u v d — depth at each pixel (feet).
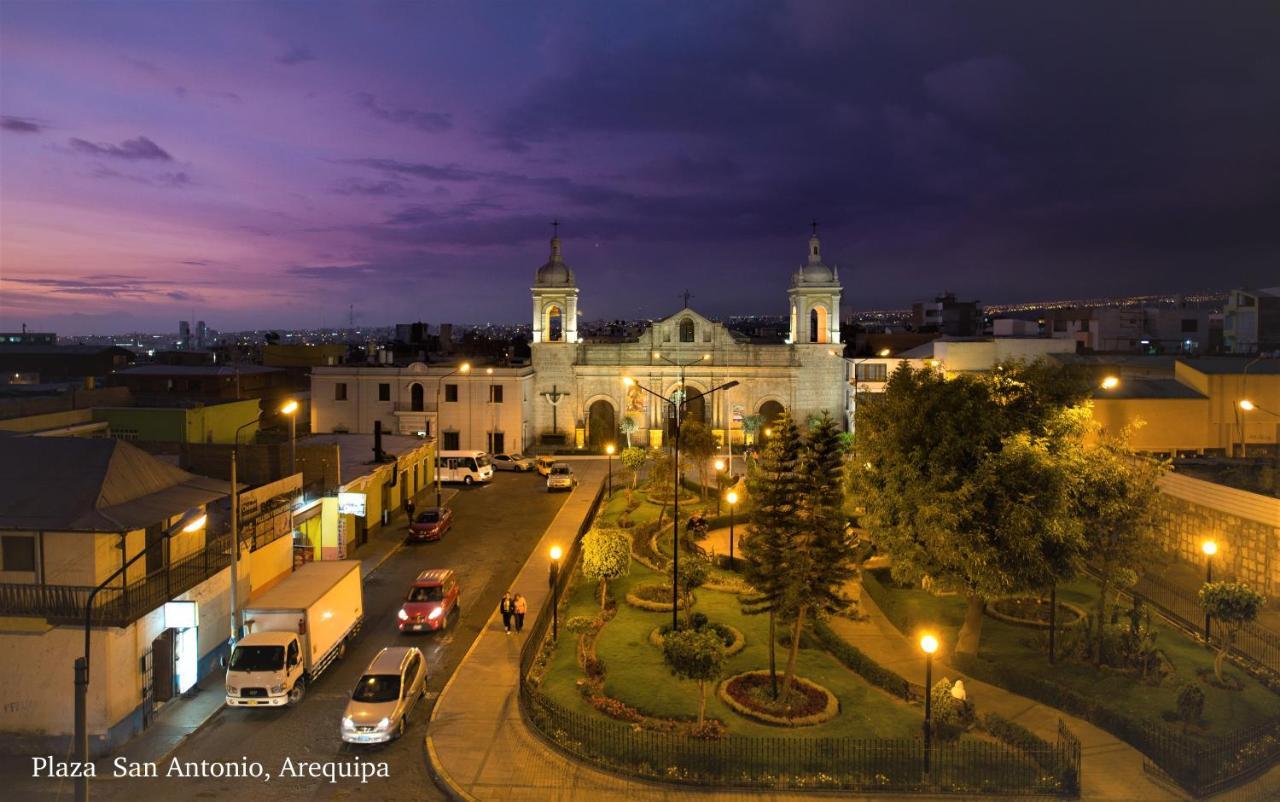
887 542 85.05
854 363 226.79
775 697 76.43
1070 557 79.56
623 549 102.22
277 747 70.44
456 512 160.76
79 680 56.90
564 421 242.37
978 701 77.36
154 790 63.98
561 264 242.58
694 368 238.68
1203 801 60.18
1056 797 60.70
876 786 61.72
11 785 65.21
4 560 74.54
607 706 74.33
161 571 78.23
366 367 228.43
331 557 123.44
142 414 151.02
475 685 81.30
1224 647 85.10
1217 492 107.45
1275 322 268.82
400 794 63.10
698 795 61.36
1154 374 179.63
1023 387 84.94
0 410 141.38
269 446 119.34
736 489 150.20
